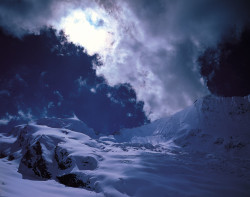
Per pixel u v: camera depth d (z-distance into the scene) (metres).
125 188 29.36
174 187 30.66
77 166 42.22
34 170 46.84
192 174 39.09
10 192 16.61
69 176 38.03
